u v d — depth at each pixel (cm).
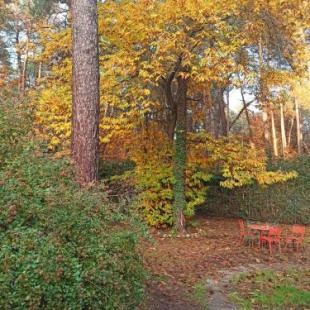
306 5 1160
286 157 1948
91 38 710
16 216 365
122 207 494
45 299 334
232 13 1033
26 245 338
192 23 1052
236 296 658
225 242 1134
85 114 695
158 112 1343
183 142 1254
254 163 1282
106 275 374
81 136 690
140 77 1079
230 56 1027
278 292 682
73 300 347
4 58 2508
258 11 1057
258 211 1678
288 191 1636
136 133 1302
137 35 1051
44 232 372
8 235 346
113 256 402
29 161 428
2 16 2142
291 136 3341
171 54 1036
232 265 884
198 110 1484
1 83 781
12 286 318
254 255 987
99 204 435
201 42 1033
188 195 1282
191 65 1002
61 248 354
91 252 383
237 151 1293
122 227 463
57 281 339
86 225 405
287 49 1218
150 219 1243
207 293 671
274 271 834
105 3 1197
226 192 1756
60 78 1208
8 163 420
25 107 541
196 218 1652
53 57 1281
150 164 1271
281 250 1055
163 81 1222
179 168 1248
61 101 1055
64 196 398
